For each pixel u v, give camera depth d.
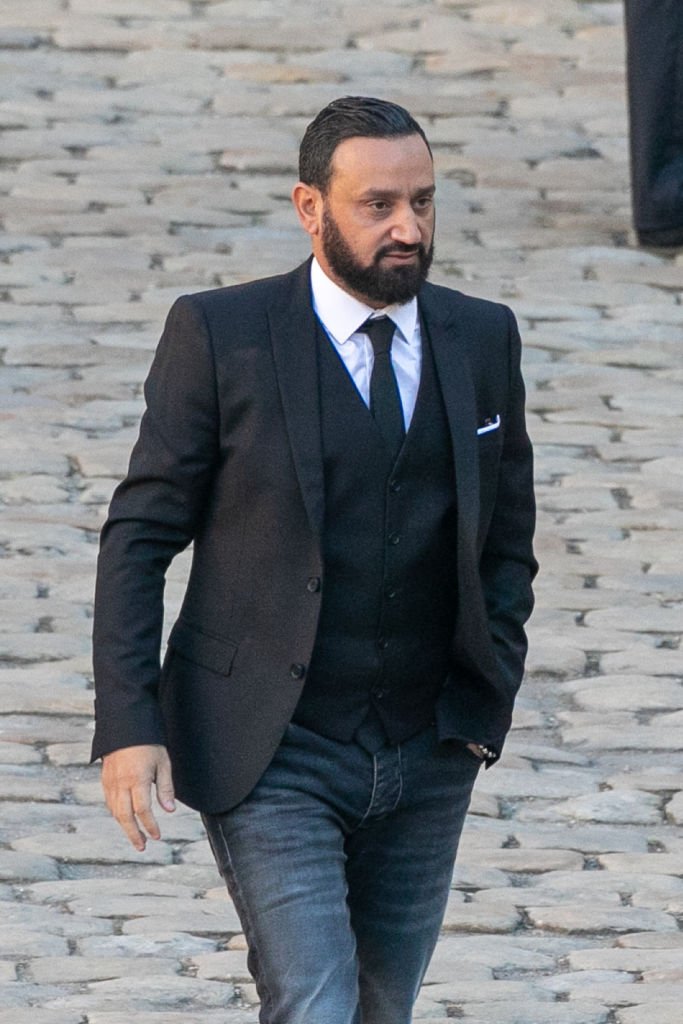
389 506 11.66
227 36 39.19
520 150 36.12
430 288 12.22
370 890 12.38
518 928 17.31
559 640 22.64
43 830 18.72
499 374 12.18
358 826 11.95
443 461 11.80
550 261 32.06
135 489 11.84
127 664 11.55
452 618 12.02
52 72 37.69
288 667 11.59
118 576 11.72
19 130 35.59
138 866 18.27
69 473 25.45
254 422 11.60
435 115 37.06
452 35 39.75
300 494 11.52
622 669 22.14
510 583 12.48
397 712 11.93
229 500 11.76
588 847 18.83
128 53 38.56
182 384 11.71
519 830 19.11
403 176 11.16
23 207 32.81
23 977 16.08
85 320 29.33
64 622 22.47
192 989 15.98
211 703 11.82
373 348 11.76
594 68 39.16
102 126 35.97
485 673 11.94
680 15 31.56
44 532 24.12
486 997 15.99
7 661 21.66
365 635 11.73
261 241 32.12
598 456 26.77
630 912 17.62
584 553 24.52
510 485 12.45
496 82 38.41
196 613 12.04
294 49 38.91
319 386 11.66
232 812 11.67
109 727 11.41
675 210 32.00
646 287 31.44
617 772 20.27
